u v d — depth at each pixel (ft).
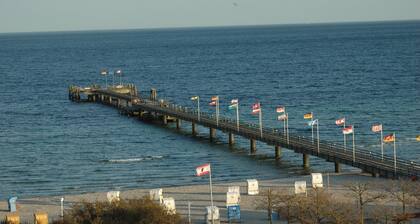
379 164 396.98
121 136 586.45
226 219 316.81
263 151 511.81
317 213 288.10
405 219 290.56
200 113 612.70
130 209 274.16
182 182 421.18
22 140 576.61
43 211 342.03
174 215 281.54
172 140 564.30
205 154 505.66
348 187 336.08
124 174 448.24
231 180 419.95
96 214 275.18
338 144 474.90
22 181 437.99
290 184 377.50
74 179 438.81
